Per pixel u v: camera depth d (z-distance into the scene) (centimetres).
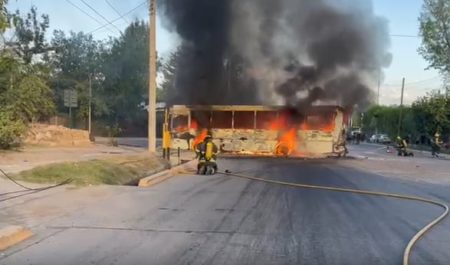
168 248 661
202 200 1103
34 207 952
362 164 2355
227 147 2862
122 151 2500
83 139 3162
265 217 899
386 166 2258
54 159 1855
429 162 2702
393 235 761
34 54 4550
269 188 1345
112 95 5672
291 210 980
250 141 2841
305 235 751
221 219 875
